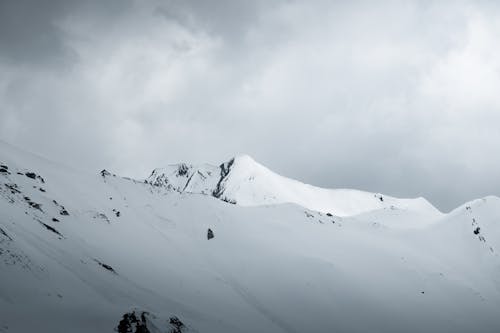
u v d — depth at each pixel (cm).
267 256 8512
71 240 6062
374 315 7169
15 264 3766
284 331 6088
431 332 7138
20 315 3019
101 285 4656
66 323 3200
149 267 6706
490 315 8194
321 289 7544
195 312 5350
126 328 3275
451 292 8662
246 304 6712
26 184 7475
